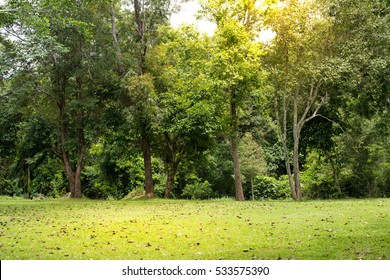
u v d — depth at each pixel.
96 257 9.73
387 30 24.70
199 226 13.92
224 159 42.22
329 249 9.88
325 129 31.08
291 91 27.16
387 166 30.02
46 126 30.59
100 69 27.45
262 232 12.50
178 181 42.94
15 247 10.91
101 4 28.00
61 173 43.56
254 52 24.66
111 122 28.70
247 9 26.27
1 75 25.78
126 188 41.16
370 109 28.58
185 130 27.00
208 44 25.98
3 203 27.06
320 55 25.70
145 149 29.88
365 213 16.05
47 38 23.56
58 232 13.17
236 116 27.88
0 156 37.72
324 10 24.78
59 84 29.30
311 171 37.56
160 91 28.97
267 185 43.12
